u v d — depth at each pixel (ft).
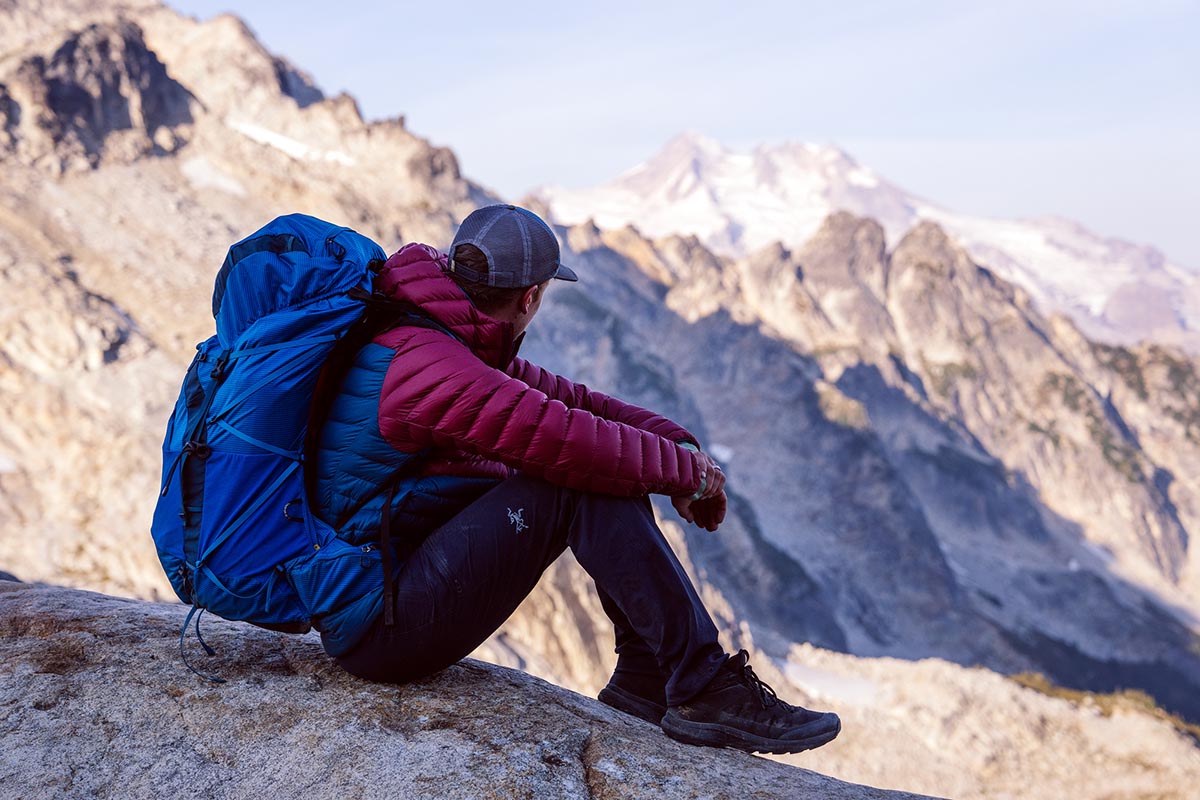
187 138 475.31
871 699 289.74
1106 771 246.27
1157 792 236.43
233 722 9.61
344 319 9.24
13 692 9.87
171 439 9.53
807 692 291.79
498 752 9.30
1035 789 240.53
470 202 558.56
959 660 573.33
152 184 423.64
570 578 240.32
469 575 9.62
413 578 9.59
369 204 494.18
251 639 11.54
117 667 10.47
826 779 9.98
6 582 13.80
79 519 228.22
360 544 9.62
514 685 11.02
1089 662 626.23
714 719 10.16
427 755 9.20
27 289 298.15
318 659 11.11
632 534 10.05
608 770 9.27
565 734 9.80
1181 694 615.98
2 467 238.27
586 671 220.64
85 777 8.76
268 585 9.36
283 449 9.23
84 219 373.20
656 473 9.80
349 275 9.43
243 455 9.11
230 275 9.43
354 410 9.30
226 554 9.20
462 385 9.02
